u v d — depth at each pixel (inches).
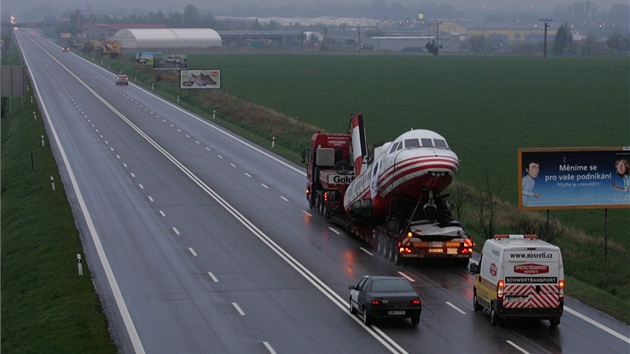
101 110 6727.4
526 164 2498.8
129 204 3344.0
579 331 1812.3
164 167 4239.7
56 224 2970.0
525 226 2723.9
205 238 2795.3
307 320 1905.8
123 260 2495.1
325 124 5949.8
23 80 5310.0
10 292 2349.9
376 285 1865.2
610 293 2165.4
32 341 1806.1
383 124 5964.6
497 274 1812.3
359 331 1815.9
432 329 1827.0
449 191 3459.6
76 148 4800.7
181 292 2154.3
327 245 2728.8
